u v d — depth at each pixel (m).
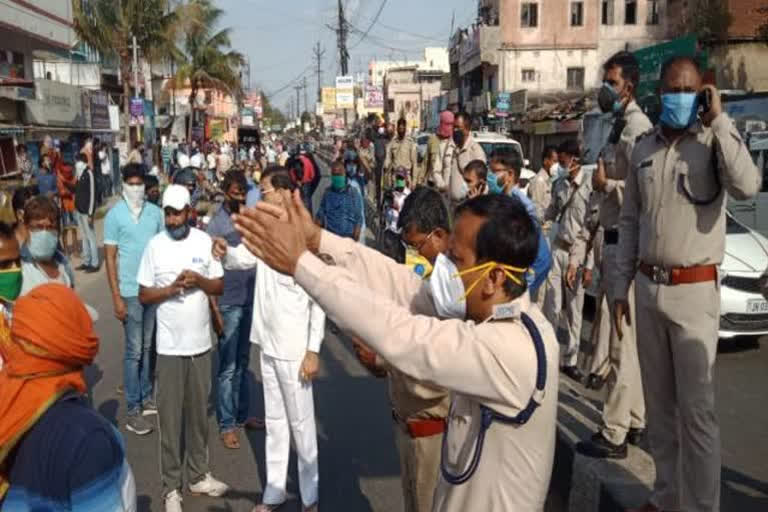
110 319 10.23
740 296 7.81
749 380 7.18
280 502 4.79
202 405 4.93
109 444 2.14
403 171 11.23
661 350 3.92
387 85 65.94
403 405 3.32
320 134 82.62
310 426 4.62
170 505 4.62
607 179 5.14
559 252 7.02
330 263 2.88
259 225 2.14
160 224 6.43
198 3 48.34
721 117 3.51
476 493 2.18
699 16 30.56
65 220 15.15
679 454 3.92
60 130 24.30
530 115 31.56
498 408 2.11
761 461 5.30
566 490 5.02
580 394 6.39
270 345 4.59
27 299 2.21
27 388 2.16
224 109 75.88
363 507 4.89
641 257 3.94
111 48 34.91
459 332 2.10
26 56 23.36
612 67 4.77
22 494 2.12
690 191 3.67
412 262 4.23
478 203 2.22
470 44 41.97
